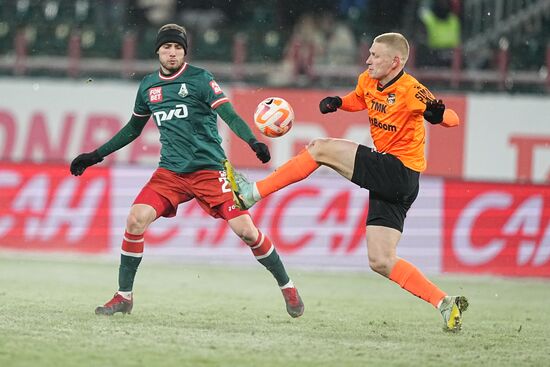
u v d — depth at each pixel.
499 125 53.41
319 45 61.91
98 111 54.84
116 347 20.25
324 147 22.97
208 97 24.36
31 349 19.69
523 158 53.31
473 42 66.75
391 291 37.53
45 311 25.97
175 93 24.53
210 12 66.19
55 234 47.72
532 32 63.69
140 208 24.70
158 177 25.03
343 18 65.00
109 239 47.62
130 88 54.84
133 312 26.58
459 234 46.56
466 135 53.47
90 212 47.69
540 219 46.00
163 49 24.48
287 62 59.72
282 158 53.03
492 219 46.31
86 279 37.28
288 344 21.66
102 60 63.47
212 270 43.31
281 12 65.62
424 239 46.75
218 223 46.66
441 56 61.22
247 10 66.06
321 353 20.61
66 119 54.88
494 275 46.12
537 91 57.69
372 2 65.19
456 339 23.59
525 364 20.28
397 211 23.41
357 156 22.84
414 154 23.08
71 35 64.38
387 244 23.30
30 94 55.00
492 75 58.06
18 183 47.84
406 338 23.45
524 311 31.98
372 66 22.84
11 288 32.72
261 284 38.19
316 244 46.59
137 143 53.66
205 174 24.88
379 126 23.23
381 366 19.38
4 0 66.19
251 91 53.28
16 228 47.78
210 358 19.42
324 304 31.66
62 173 47.75
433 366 19.58
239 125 23.92
